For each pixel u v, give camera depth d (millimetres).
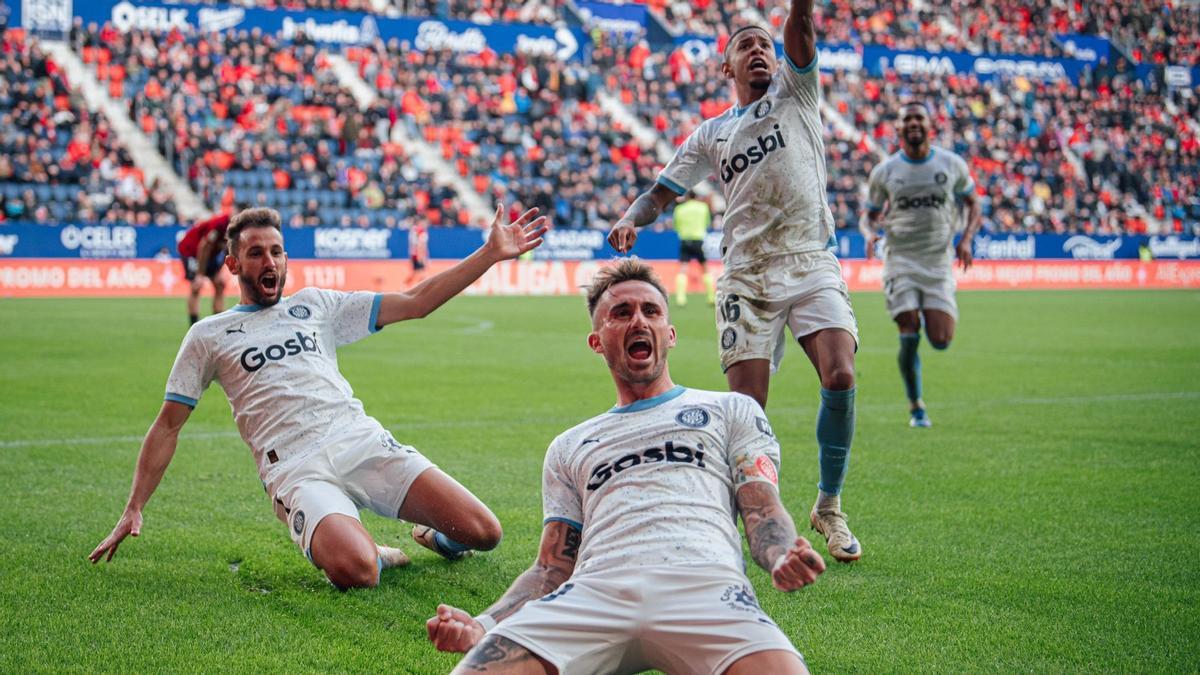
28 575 4742
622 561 2994
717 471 3154
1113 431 8617
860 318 21000
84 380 11125
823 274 5352
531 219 4672
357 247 27484
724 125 5465
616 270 3322
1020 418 9281
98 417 8984
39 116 27797
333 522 4625
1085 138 39281
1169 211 37625
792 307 5383
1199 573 4867
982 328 18406
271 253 4902
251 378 4859
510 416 9344
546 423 8984
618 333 3242
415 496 4844
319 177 29172
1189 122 42281
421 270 26812
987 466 7273
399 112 32812
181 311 20203
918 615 4316
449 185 31078
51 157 26906
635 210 5539
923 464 7355
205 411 9531
